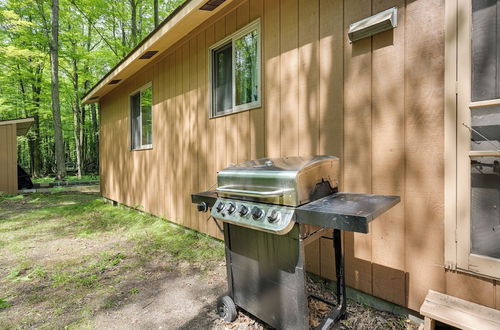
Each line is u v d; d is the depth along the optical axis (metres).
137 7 14.17
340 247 1.81
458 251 1.64
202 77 3.76
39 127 16.02
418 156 1.80
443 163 1.70
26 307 2.22
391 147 1.93
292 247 1.50
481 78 1.57
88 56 13.48
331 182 1.78
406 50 1.84
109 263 3.08
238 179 1.75
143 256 3.29
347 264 2.21
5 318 2.07
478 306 1.54
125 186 6.23
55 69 10.70
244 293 1.84
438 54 1.71
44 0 12.00
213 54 3.63
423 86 1.77
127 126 6.01
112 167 6.93
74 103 15.99
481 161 1.57
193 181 4.02
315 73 2.39
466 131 1.60
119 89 6.32
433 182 1.74
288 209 1.45
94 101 7.84
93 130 18.77
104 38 13.91
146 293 2.43
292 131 2.60
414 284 1.84
